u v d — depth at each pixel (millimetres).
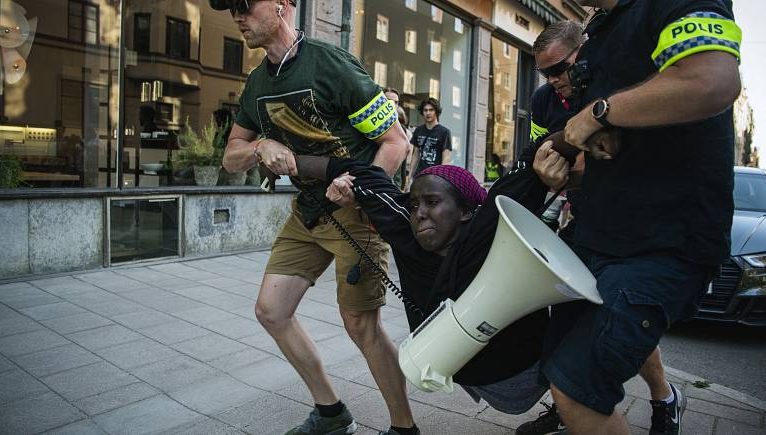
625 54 1635
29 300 4676
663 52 1448
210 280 5598
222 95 7418
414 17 9859
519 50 13867
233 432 2693
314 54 2232
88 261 5742
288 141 2361
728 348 4625
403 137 2332
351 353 3768
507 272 1512
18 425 2689
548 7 14117
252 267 6270
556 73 2553
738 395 3420
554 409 2639
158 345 3789
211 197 6766
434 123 7387
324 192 2297
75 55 6273
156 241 6312
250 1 2121
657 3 1532
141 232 6164
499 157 13375
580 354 1550
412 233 1944
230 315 4484
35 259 5387
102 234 5820
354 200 2074
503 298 1545
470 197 1889
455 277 1800
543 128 3201
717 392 3463
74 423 2732
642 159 1625
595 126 1510
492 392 2137
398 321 4629
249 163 2541
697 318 4816
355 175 2055
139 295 4961
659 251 1618
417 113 10266
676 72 1395
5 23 5789
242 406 2957
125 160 6414
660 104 1392
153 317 4371
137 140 6562
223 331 4105
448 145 7359
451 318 1642
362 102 2213
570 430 1603
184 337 3955
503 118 13406
